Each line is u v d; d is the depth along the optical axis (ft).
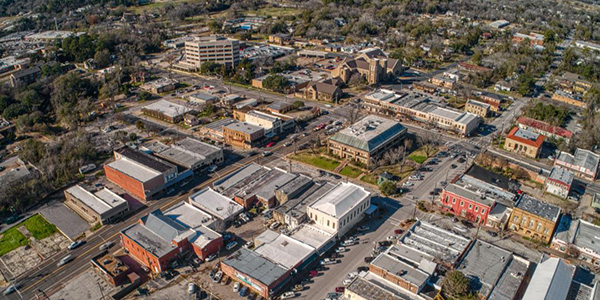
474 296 393.09
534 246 474.90
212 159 650.43
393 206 547.08
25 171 632.38
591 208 544.21
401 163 647.97
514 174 611.06
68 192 564.71
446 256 438.81
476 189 535.60
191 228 483.92
